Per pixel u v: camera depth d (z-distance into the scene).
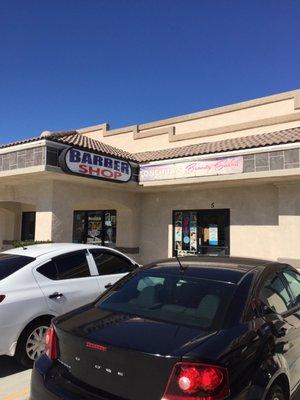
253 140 12.41
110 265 6.69
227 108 15.15
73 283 5.94
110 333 3.12
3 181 12.26
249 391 2.86
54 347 3.39
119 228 14.95
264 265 4.18
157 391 2.71
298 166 10.01
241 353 2.95
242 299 3.44
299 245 10.91
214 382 2.67
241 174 10.94
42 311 5.41
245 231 12.48
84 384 3.03
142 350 2.81
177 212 14.12
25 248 6.36
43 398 3.14
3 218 17.38
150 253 14.60
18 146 11.02
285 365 3.40
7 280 5.36
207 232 13.36
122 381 2.85
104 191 13.31
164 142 16.33
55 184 11.56
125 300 3.85
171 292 3.74
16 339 5.14
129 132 17.39
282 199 11.30
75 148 10.83
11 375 5.22
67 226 11.88
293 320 3.89
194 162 11.89
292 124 13.37
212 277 3.81
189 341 2.91
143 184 12.94
